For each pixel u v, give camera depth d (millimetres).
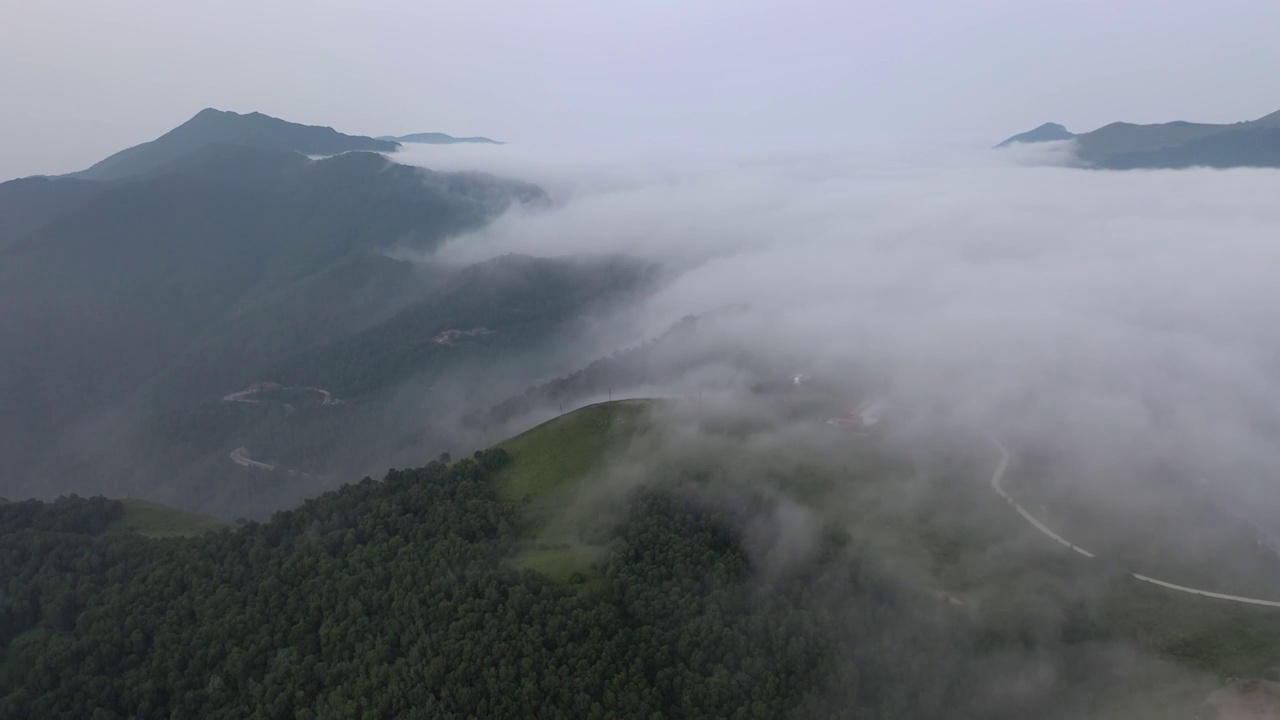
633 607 97562
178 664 91750
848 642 96188
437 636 91125
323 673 89688
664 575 103375
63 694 88438
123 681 89750
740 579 103688
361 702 84688
